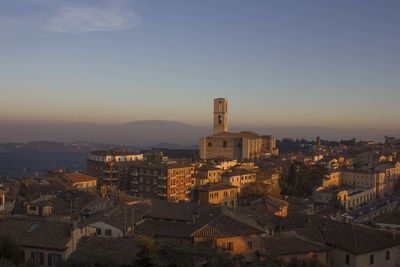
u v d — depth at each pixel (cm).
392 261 7625
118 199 12888
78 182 19350
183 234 8419
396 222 10575
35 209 10688
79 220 9156
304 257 7106
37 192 15025
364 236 7738
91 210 10912
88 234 8644
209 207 10100
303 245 7300
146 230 8856
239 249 6956
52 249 7050
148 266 5606
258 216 9488
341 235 7800
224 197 18162
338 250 7469
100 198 12075
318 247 7325
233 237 6931
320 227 8488
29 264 6053
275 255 6875
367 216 17650
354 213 18500
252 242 7044
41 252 7100
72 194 13025
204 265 5606
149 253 5622
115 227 8719
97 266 5909
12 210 11738
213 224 7212
